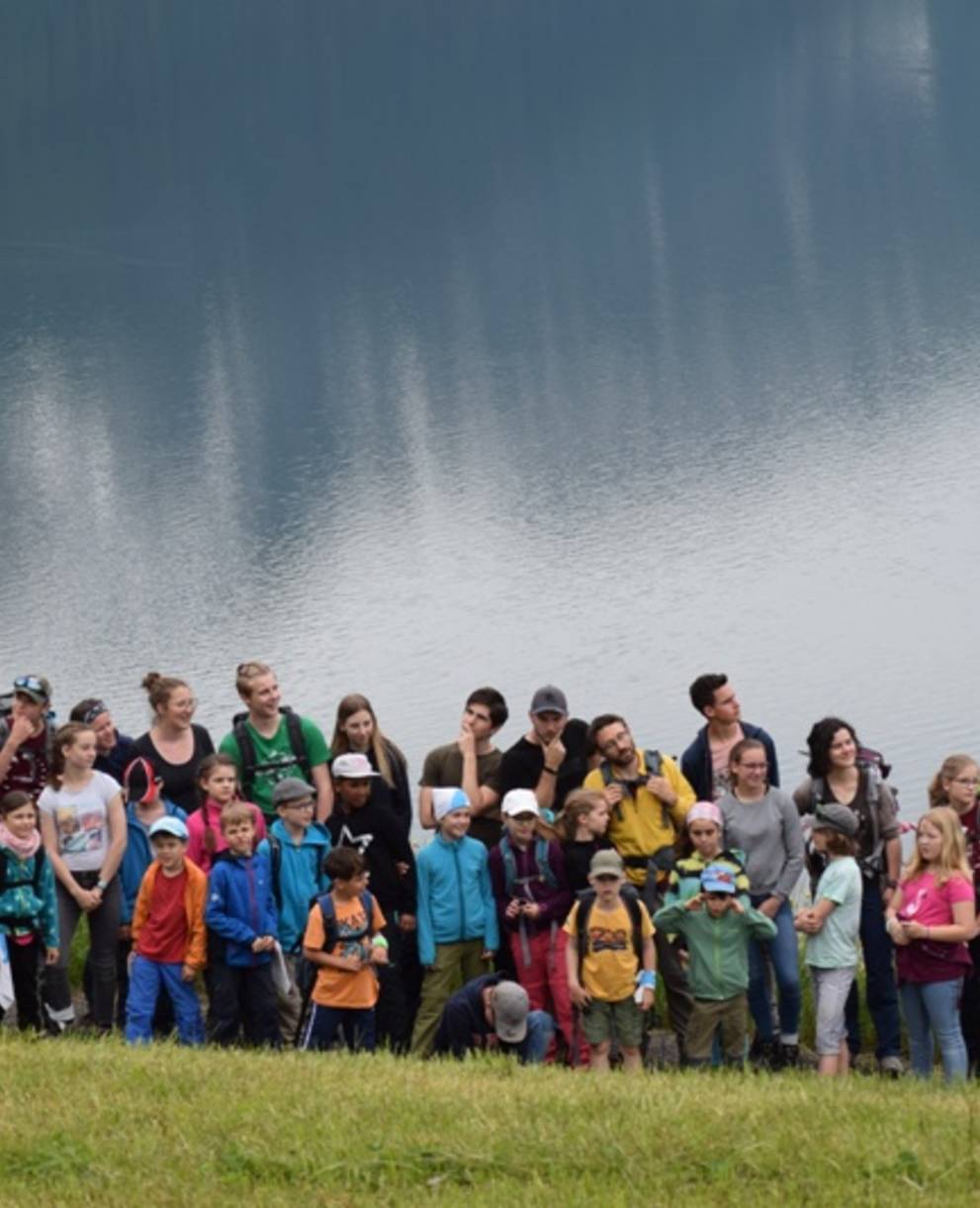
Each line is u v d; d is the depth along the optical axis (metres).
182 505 133.50
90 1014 28.80
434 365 169.88
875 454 132.75
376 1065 23.84
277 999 27.41
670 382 158.75
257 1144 20.45
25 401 163.88
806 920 26.91
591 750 28.62
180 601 113.06
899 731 80.62
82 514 133.25
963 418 140.00
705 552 114.50
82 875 28.00
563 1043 27.61
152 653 104.56
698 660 95.56
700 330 175.50
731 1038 26.94
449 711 90.62
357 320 188.25
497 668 96.88
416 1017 28.77
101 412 159.62
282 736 29.02
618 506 125.69
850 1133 20.36
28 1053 23.95
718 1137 20.34
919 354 159.25
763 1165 19.77
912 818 64.62
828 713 84.50
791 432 140.38
